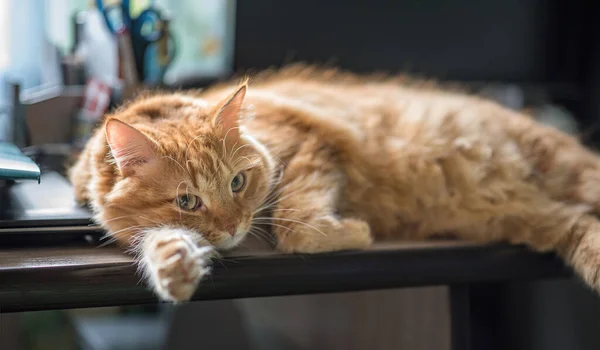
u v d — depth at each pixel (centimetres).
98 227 79
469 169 91
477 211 91
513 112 102
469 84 126
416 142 92
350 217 90
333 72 112
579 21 129
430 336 91
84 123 103
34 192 90
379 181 92
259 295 77
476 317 124
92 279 72
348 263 80
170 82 114
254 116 86
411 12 122
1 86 112
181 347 114
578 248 85
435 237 92
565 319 118
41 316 117
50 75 112
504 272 85
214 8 127
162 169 75
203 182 76
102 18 106
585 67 132
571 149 95
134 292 73
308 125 90
